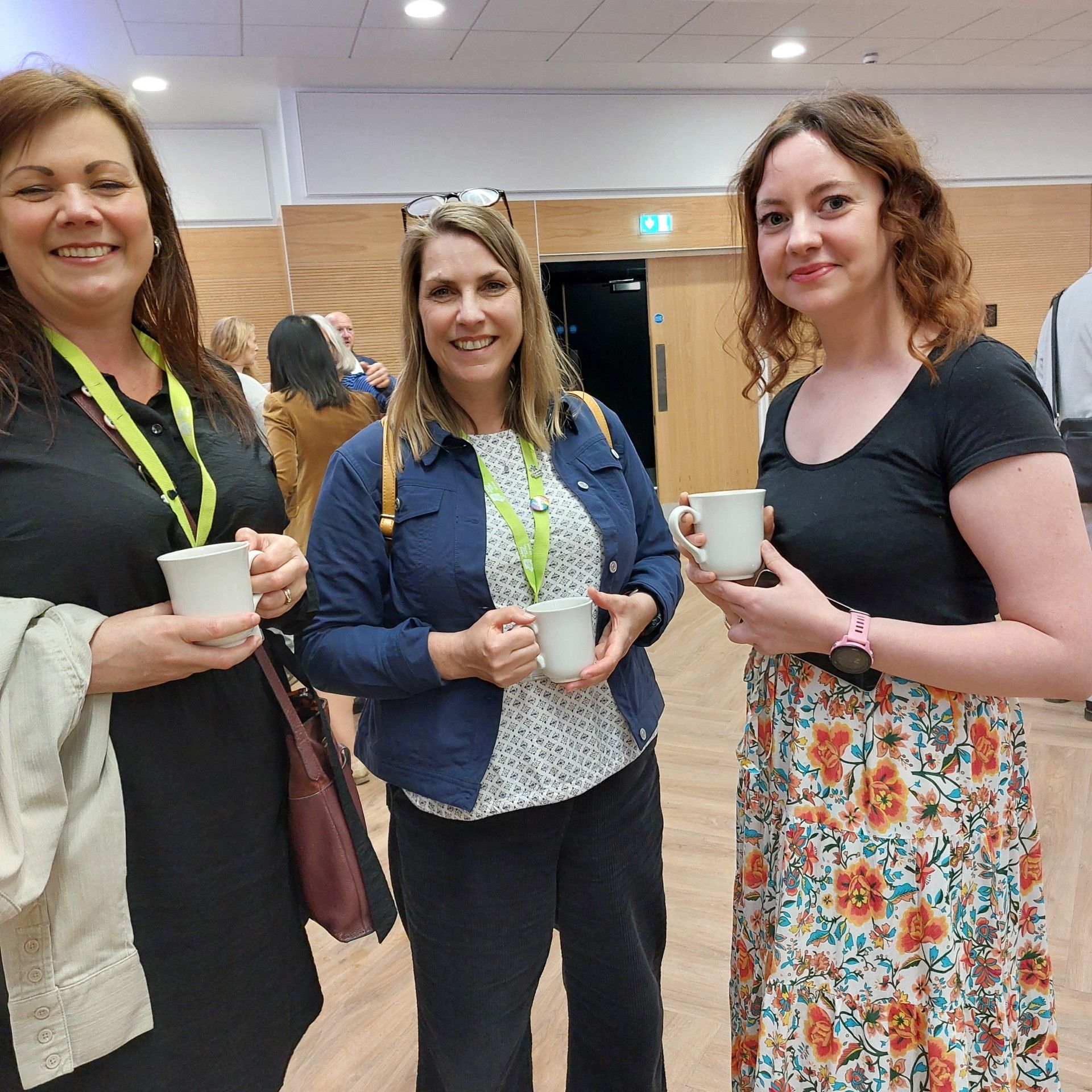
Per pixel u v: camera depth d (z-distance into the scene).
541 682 1.13
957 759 0.95
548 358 1.21
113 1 3.78
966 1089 0.93
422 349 1.17
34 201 0.84
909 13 4.59
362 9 4.07
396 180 5.33
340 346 3.10
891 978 0.96
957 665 0.87
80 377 0.91
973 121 6.36
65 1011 0.82
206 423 1.04
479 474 1.15
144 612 0.87
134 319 1.04
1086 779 2.50
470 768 1.10
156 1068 0.92
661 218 5.91
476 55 4.76
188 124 5.43
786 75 5.57
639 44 4.80
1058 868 2.10
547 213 5.67
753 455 6.83
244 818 1.00
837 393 1.03
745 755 1.17
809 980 1.01
